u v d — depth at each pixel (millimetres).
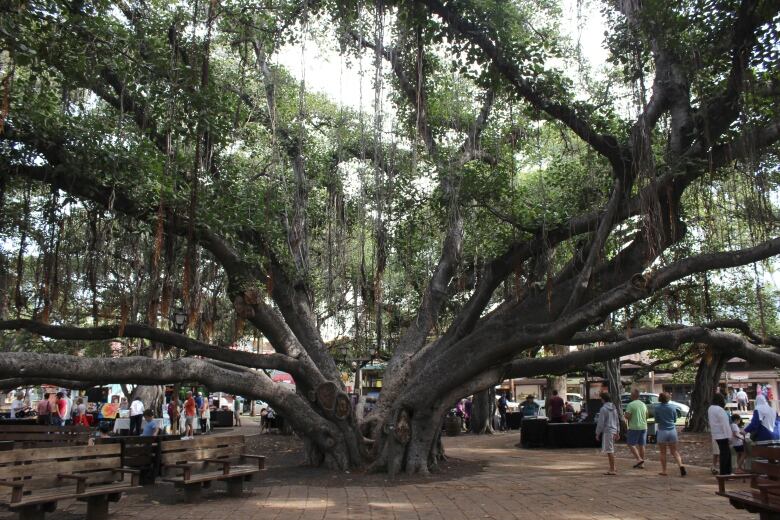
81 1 10344
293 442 20812
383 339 20578
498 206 13016
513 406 36312
